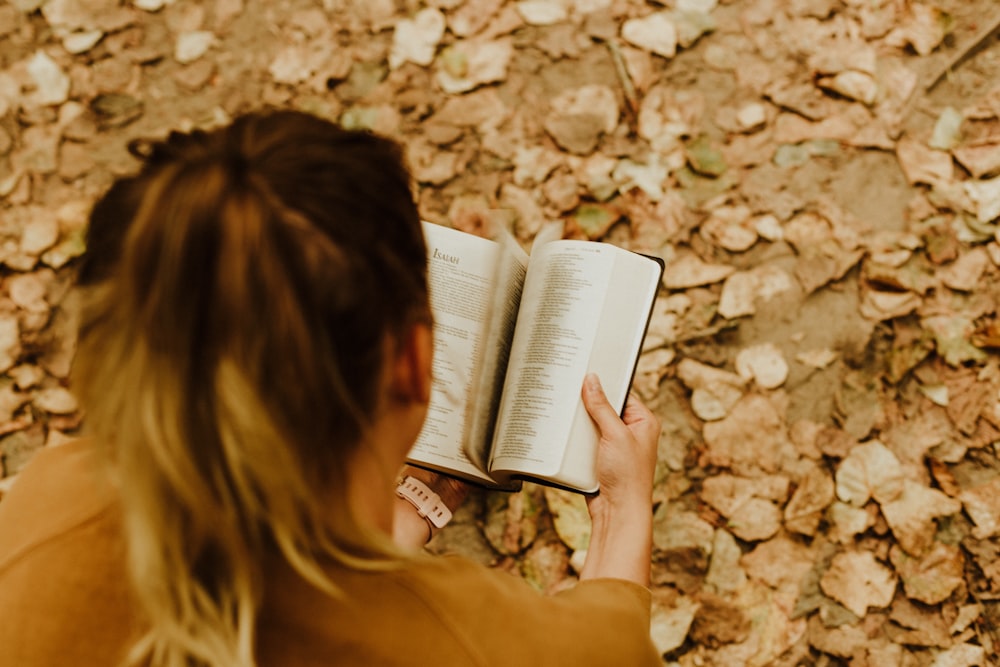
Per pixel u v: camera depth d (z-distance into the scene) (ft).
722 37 6.99
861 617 5.43
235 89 7.39
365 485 2.01
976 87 6.59
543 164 6.77
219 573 1.80
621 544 3.38
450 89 7.11
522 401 3.56
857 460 5.76
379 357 1.84
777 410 5.95
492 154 6.86
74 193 7.18
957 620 5.35
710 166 6.62
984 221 6.18
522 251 3.83
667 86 6.90
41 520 2.05
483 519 5.90
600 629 2.19
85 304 1.86
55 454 2.23
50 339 6.66
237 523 1.73
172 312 1.63
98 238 1.83
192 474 1.67
